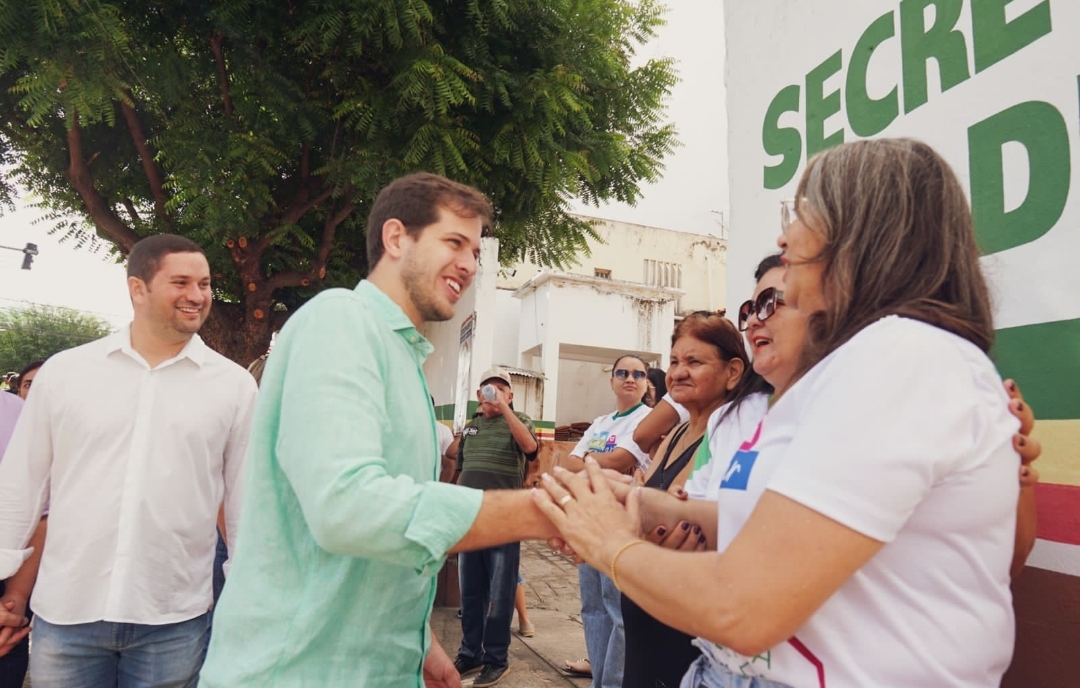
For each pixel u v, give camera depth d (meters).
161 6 5.79
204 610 2.25
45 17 4.66
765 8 2.49
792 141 2.33
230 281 7.57
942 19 1.78
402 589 1.31
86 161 6.64
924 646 0.83
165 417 2.18
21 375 4.36
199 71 6.21
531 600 5.93
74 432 2.11
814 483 0.81
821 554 0.79
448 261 1.41
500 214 7.58
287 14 5.99
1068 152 1.47
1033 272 1.54
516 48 6.82
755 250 2.48
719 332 2.29
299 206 6.75
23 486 2.12
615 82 7.38
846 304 0.97
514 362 18.84
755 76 2.53
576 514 1.08
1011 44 1.60
